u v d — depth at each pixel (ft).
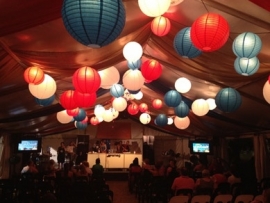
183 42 11.64
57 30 13.50
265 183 21.08
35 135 47.57
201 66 19.33
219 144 46.47
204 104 20.76
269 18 11.79
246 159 38.88
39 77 13.75
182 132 52.21
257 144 35.58
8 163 41.01
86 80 12.51
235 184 20.83
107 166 52.60
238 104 16.15
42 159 48.78
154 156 60.13
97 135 58.08
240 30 13.71
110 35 6.88
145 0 8.92
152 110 43.52
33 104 26.32
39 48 14.90
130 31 16.08
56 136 58.49
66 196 18.53
